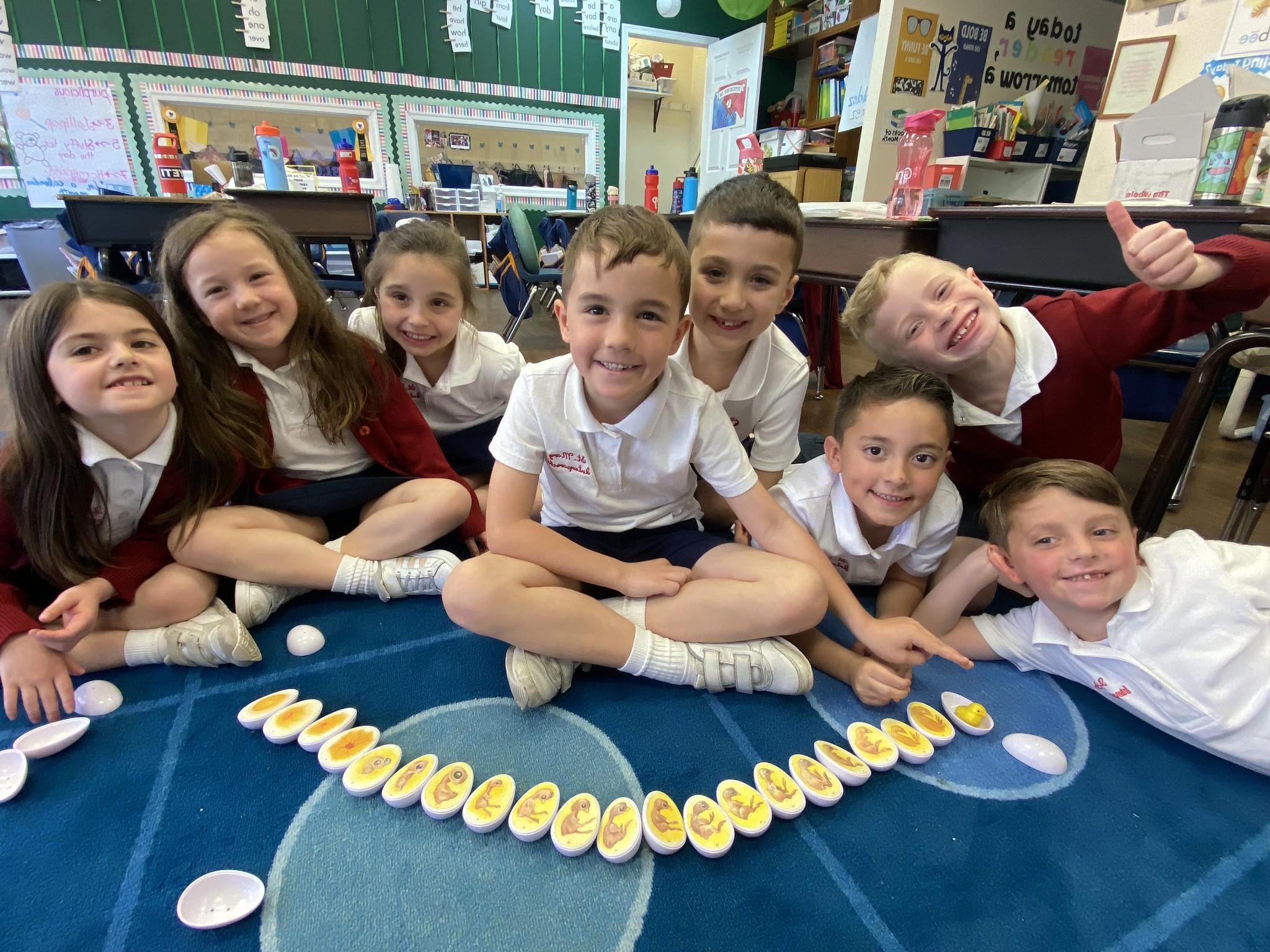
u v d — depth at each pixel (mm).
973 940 570
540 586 869
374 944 559
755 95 4516
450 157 5289
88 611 826
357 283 2490
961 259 1340
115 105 4270
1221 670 745
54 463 865
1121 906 603
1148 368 1422
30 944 553
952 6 2824
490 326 3855
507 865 628
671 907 593
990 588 1056
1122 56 1857
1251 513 1166
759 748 777
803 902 599
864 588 1133
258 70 4492
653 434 897
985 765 766
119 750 756
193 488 999
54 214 4340
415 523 1063
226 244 1003
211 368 1055
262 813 677
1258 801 721
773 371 1108
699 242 967
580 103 5363
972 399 1160
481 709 824
